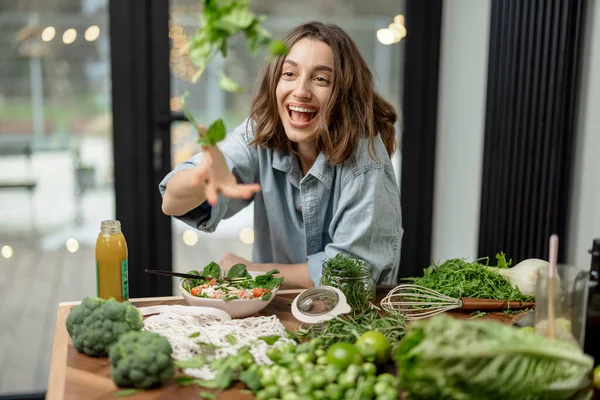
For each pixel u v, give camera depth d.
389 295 1.63
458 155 2.95
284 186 1.96
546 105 2.41
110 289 1.54
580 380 1.10
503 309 1.61
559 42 2.34
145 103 2.82
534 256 2.52
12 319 2.84
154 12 2.76
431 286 1.68
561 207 2.43
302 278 1.91
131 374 1.21
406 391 1.11
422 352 1.01
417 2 2.96
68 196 2.85
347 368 1.21
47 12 2.70
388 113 1.95
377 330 1.39
